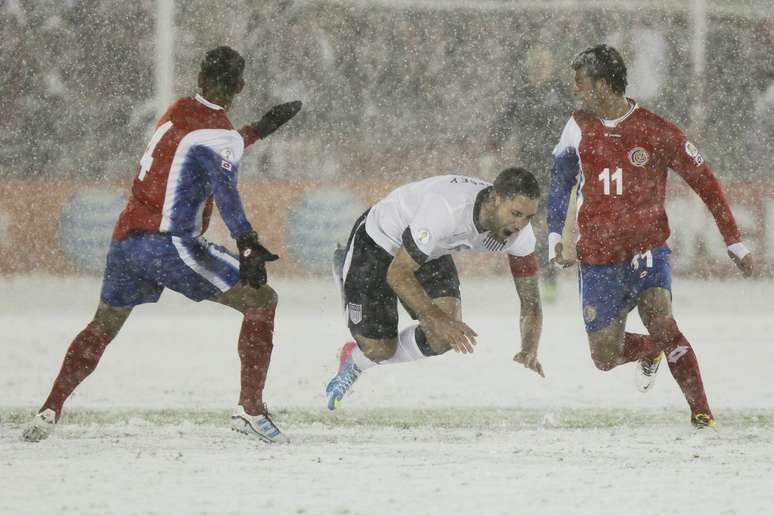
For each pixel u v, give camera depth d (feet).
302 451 65.46
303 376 105.19
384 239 75.10
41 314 154.61
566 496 52.13
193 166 68.44
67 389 69.87
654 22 221.46
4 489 53.42
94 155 216.74
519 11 220.43
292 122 215.51
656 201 77.05
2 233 186.70
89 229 187.73
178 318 158.61
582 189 77.71
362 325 77.05
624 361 78.89
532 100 160.97
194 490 53.36
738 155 222.07
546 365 114.21
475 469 59.26
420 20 220.02
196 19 219.82
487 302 170.30
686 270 196.85
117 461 61.36
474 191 68.90
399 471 58.59
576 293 181.98
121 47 218.59
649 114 76.79
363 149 215.92
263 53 219.00
